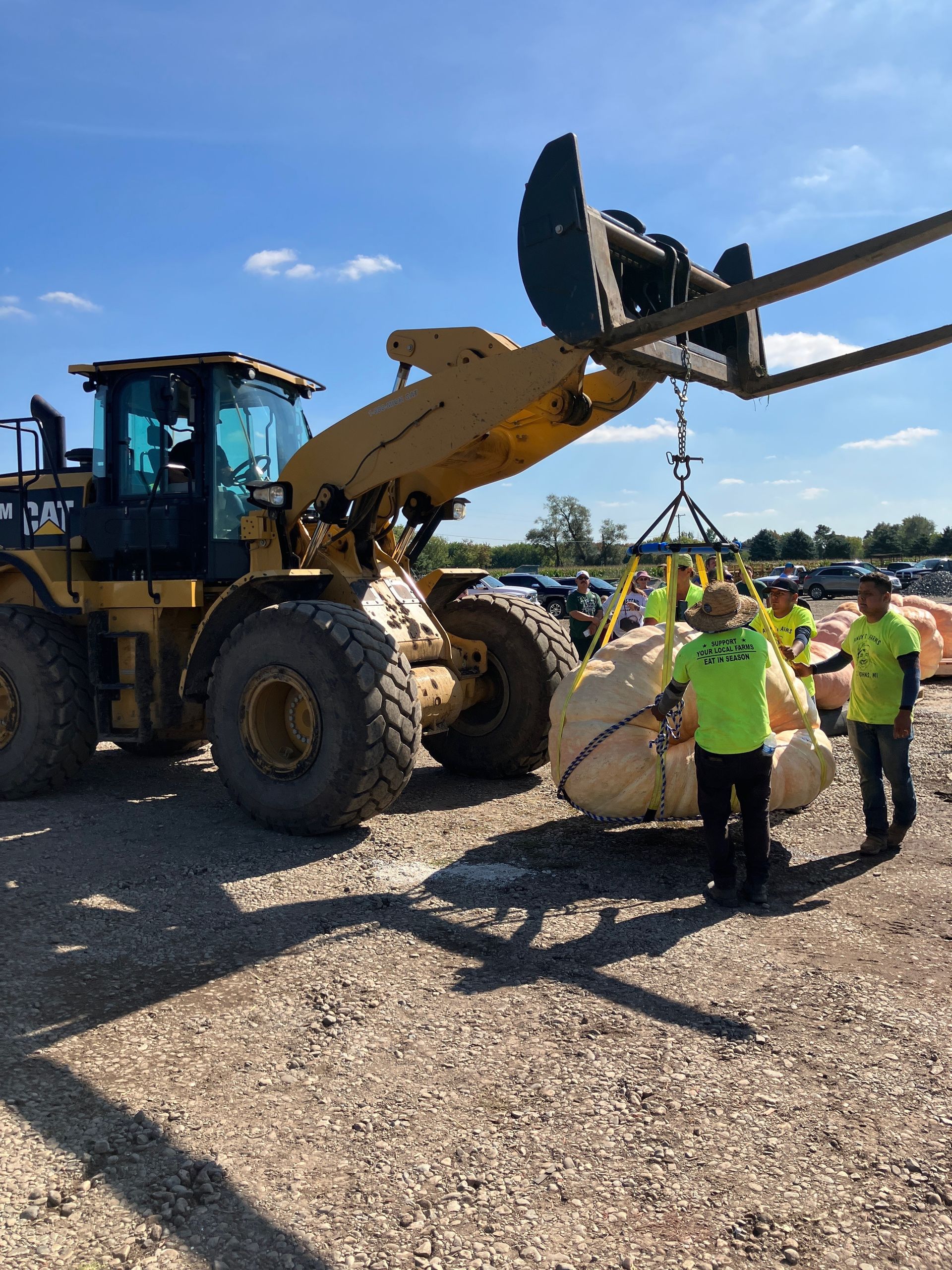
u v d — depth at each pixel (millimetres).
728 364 5152
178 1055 2898
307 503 6059
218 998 3295
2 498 7750
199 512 6363
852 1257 2000
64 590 6562
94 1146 2416
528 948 3695
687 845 5141
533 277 4398
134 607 6301
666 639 4840
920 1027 3004
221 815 5875
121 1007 3229
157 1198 2221
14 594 7316
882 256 3516
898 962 3520
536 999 3248
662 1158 2348
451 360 5520
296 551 6242
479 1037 2984
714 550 4973
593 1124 2500
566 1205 2178
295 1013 3172
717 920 3988
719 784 4125
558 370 4898
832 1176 2271
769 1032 2990
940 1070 2748
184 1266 2002
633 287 4953
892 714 4785
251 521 6047
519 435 6215
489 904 4191
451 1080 2738
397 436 5637
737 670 4117
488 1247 2043
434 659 6289
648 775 4852
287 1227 2113
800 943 3725
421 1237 2078
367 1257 2021
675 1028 3023
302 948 3721
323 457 5984
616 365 4504
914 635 4711
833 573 39656
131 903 4250
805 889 4375
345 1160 2357
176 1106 2609
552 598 28953
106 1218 2150
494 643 6773
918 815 5656
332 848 5090
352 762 5027
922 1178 2258
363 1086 2709
